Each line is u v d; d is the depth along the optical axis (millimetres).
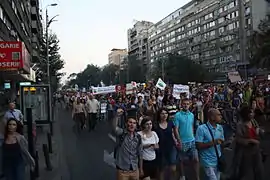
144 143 6680
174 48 141375
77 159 11570
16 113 12172
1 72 23781
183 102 8133
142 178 6566
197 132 6621
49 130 20125
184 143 7875
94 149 13406
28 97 18250
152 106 13625
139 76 120188
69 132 19500
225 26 106000
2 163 7141
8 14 32344
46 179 9117
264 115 15812
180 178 7816
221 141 6582
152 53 165250
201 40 120438
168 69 88000
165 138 7477
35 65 62906
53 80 47469
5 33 30766
